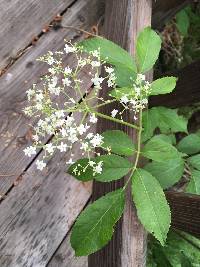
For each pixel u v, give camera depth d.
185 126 0.35
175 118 0.35
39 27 0.41
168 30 0.49
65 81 0.25
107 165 0.23
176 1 0.39
